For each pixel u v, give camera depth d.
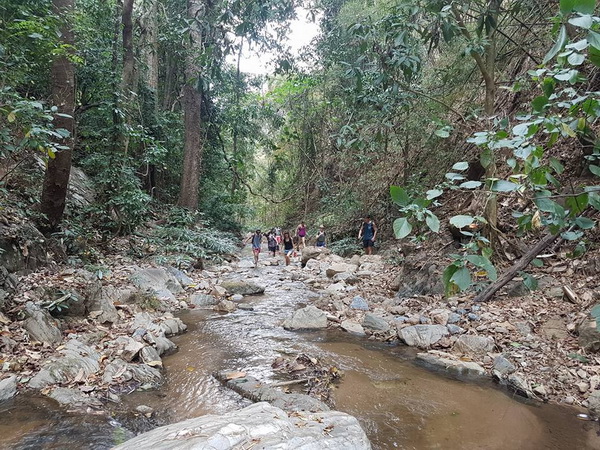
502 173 6.04
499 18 8.78
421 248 8.61
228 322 6.34
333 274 10.29
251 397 3.70
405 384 4.08
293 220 22.89
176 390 3.88
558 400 3.72
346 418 2.72
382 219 13.95
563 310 5.18
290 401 3.49
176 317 6.48
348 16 13.42
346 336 5.72
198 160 13.90
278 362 4.58
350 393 3.86
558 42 1.29
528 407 3.61
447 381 4.17
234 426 2.25
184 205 13.58
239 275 10.88
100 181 9.12
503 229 7.22
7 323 4.48
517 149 1.59
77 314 5.26
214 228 14.91
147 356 4.48
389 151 13.01
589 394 3.70
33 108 4.39
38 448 2.83
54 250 6.84
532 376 4.11
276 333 5.80
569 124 1.62
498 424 3.31
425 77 10.97
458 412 3.51
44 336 4.45
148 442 2.16
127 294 6.38
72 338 4.64
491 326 5.22
